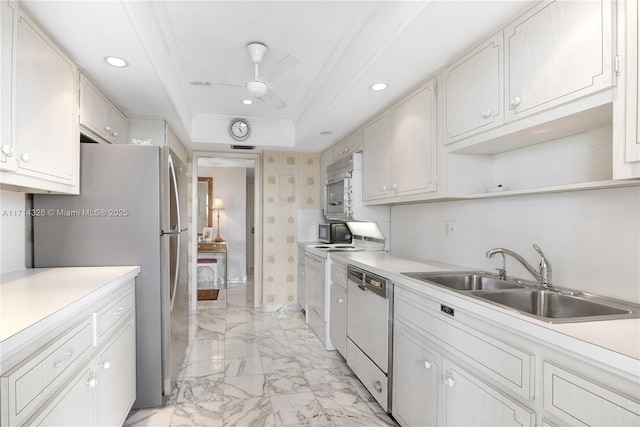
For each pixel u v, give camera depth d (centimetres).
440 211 256
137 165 215
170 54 240
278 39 223
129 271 194
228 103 354
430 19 151
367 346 233
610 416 84
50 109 166
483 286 197
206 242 630
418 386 173
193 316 426
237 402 225
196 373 267
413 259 274
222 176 659
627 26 106
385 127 273
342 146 379
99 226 211
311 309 384
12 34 134
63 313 118
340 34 216
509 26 150
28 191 188
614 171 110
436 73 206
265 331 372
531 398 108
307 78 286
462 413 140
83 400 135
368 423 203
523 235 185
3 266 183
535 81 137
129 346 197
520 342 113
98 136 234
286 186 459
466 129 179
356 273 255
